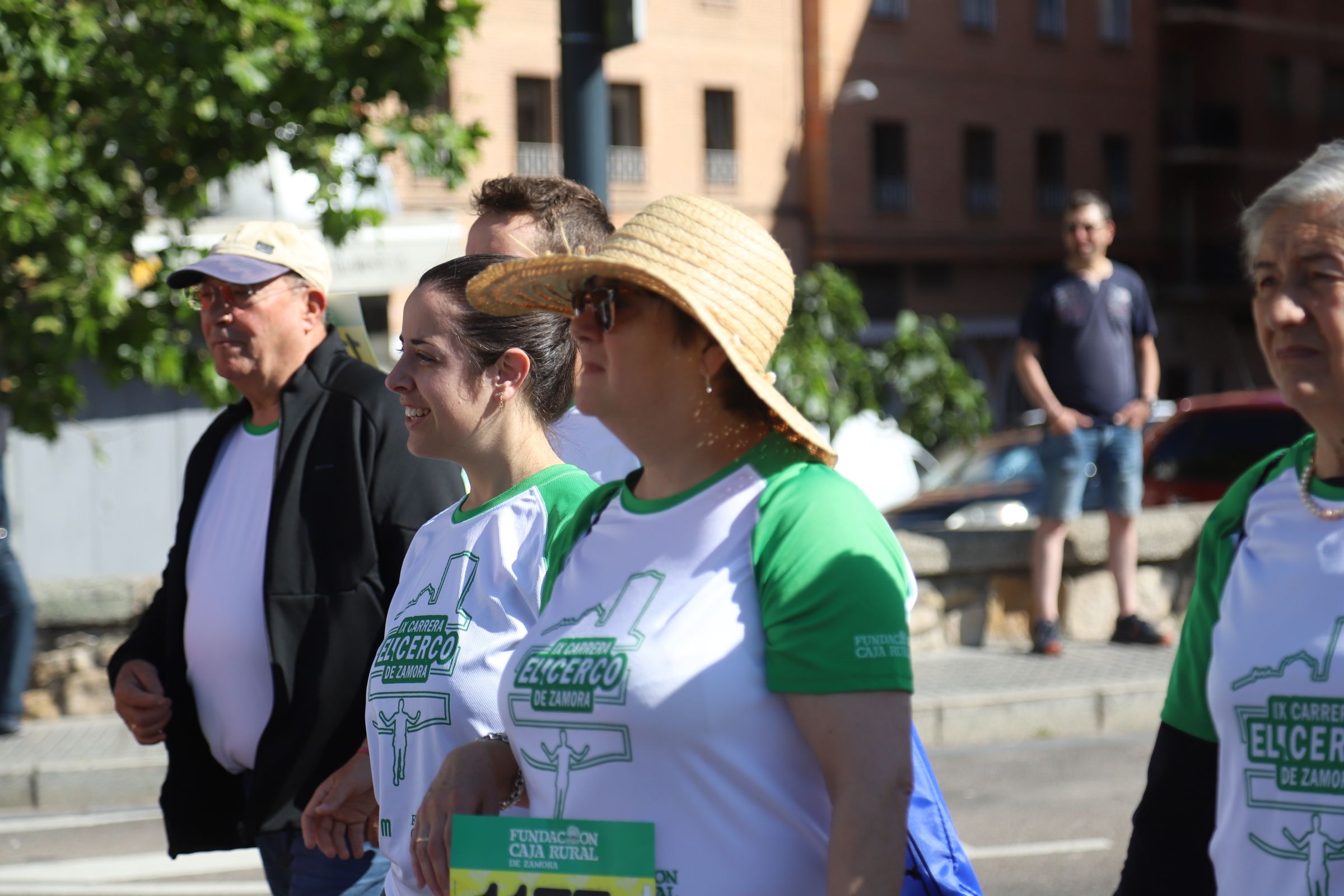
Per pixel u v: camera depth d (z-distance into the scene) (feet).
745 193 117.39
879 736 6.48
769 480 6.97
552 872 6.98
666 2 112.78
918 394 61.67
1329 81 159.02
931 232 127.24
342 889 11.35
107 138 30.04
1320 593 6.75
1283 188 6.88
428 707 9.07
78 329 30.07
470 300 8.10
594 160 21.74
